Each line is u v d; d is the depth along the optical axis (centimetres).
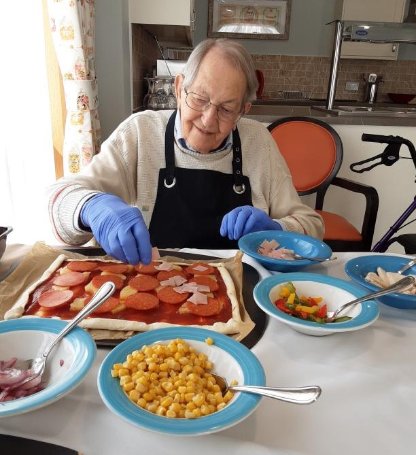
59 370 53
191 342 57
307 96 402
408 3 350
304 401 45
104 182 121
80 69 173
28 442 44
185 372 52
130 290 79
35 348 57
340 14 362
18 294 78
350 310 70
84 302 74
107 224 85
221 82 103
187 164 125
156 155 127
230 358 54
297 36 394
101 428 47
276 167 136
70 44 169
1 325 58
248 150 132
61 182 109
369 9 354
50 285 80
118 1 212
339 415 51
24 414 48
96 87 199
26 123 170
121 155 128
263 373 50
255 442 46
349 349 65
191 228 124
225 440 45
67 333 57
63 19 165
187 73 108
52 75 191
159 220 124
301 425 49
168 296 77
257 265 93
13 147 166
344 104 360
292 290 75
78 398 51
